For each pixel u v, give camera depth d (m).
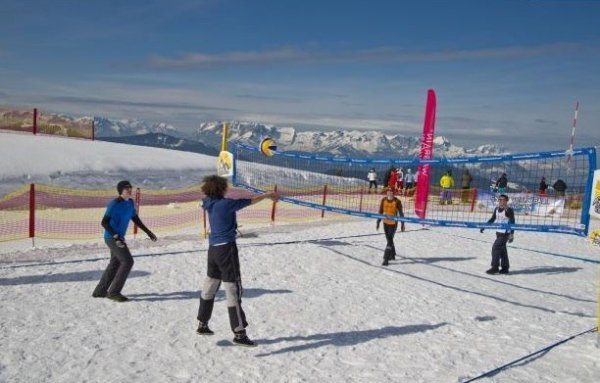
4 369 4.94
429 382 5.18
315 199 22.67
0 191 23.88
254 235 13.52
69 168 29.31
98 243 11.97
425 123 15.78
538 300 8.83
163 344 5.79
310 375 5.20
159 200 23.23
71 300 7.16
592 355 6.18
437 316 7.48
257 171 20.59
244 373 5.15
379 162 10.26
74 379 4.82
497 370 5.54
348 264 10.63
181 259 9.97
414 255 12.21
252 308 7.32
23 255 10.09
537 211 18.86
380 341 6.30
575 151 6.97
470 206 22.11
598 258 13.27
